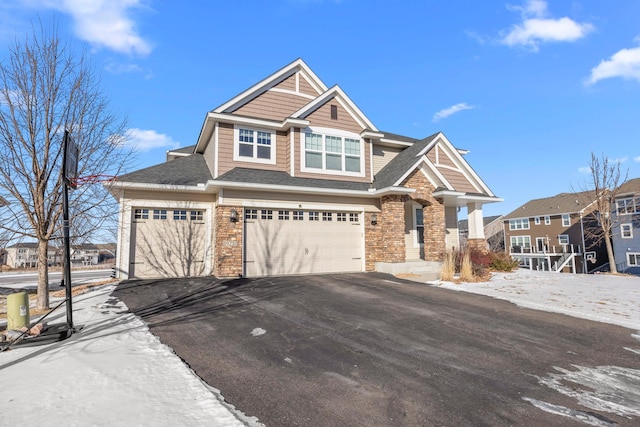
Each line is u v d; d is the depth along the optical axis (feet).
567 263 127.13
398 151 60.34
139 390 12.82
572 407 12.50
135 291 32.99
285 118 50.62
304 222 45.37
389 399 12.85
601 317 24.25
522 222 153.69
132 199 40.83
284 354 17.29
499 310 26.30
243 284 36.01
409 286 35.78
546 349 18.43
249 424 10.93
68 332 19.79
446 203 59.06
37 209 29.07
